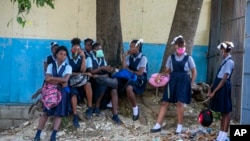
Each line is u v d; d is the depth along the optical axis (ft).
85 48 23.61
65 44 29.60
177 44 21.80
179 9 25.61
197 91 25.94
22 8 20.47
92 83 23.13
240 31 24.54
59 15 29.53
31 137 22.29
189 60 21.80
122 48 27.04
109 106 23.89
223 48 20.76
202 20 30.19
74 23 29.63
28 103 29.55
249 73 19.40
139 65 23.72
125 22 29.86
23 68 29.55
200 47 30.30
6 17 29.30
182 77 21.76
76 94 22.13
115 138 21.50
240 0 24.66
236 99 24.54
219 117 24.21
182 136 21.45
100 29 26.71
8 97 29.50
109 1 26.45
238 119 24.06
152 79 22.77
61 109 20.04
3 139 22.13
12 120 28.25
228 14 26.78
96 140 21.27
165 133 22.12
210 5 30.09
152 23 30.04
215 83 21.02
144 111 24.35
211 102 21.31
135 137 21.58
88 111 22.88
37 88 29.66
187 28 25.39
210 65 29.55
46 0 19.88
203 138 21.18
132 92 23.15
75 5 29.60
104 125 22.65
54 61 20.58
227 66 20.51
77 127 22.15
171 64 22.09
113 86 22.95
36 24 29.43
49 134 22.03
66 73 20.26
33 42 29.53
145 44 29.99
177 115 22.98
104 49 26.55
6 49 29.43
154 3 30.04
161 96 25.66
